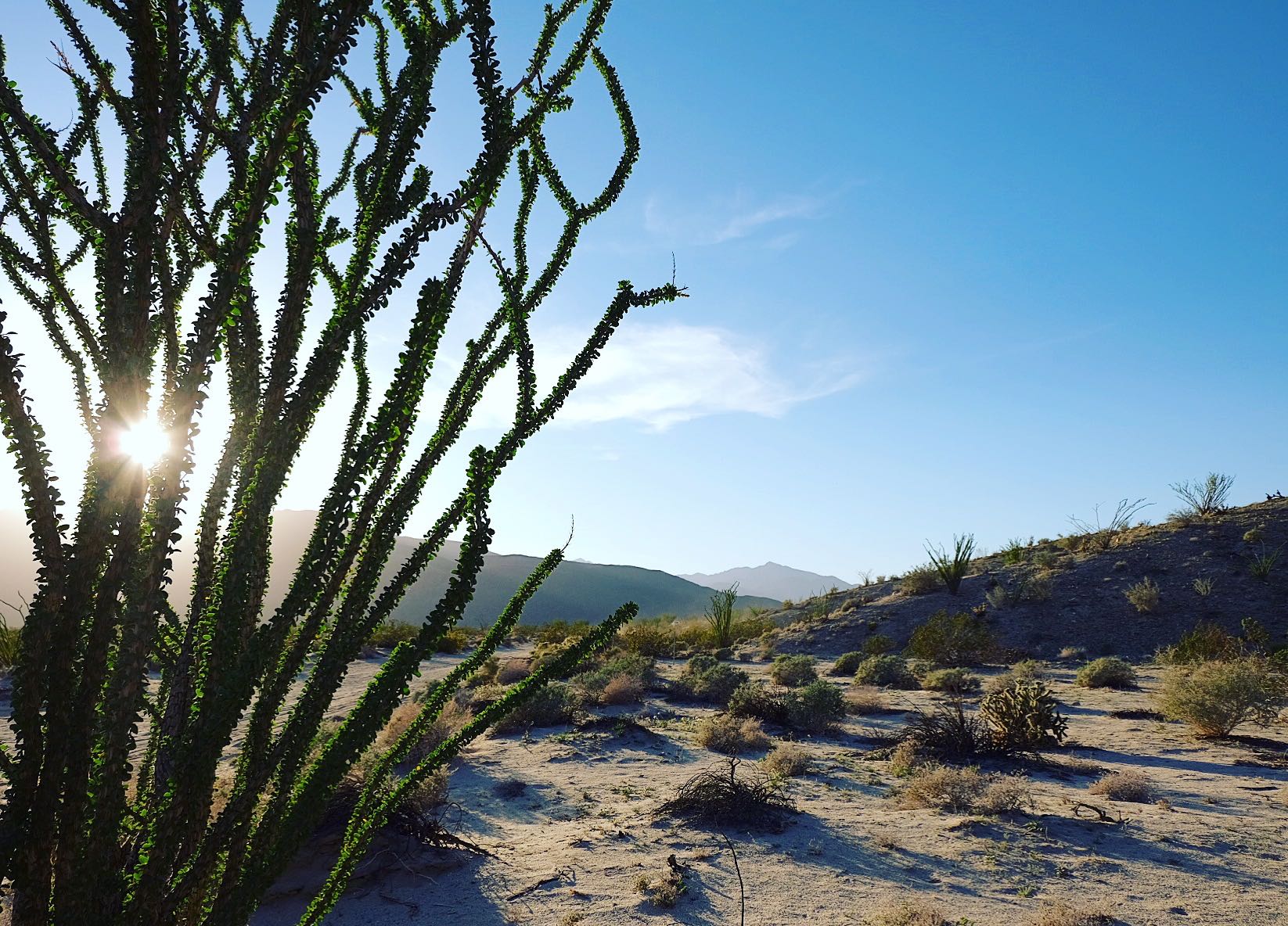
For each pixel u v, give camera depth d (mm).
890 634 29234
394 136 1648
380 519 1679
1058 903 5934
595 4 1851
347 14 1420
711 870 6777
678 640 34156
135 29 1354
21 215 1679
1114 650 24844
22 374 1309
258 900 1507
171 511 1357
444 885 6473
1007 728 11930
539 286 1977
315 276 1795
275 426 1492
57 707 1294
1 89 1290
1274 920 5754
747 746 12586
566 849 7387
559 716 14344
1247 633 23531
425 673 22016
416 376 1695
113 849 1451
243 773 1557
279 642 1535
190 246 1691
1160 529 33062
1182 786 9867
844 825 8031
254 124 1461
